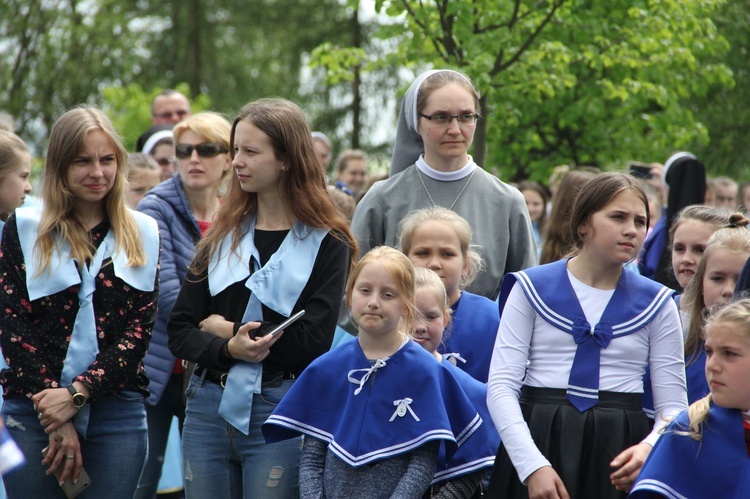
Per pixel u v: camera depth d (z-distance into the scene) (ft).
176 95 44.86
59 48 106.73
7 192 26.40
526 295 19.07
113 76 108.78
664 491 16.21
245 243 20.86
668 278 29.89
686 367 21.75
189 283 21.07
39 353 20.61
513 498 18.99
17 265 20.95
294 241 20.79
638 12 51.96
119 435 21.25
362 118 106.11
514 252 24.89
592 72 58.03
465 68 45.11
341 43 105.70
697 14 57.21
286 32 111.04
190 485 20.51
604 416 18.16
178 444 31.89
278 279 20.40
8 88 106.01
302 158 20.94
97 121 21.45
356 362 19.25
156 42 115.14
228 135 28.86
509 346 18.92
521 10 48.37
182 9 116.16
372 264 19.02
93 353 20.77
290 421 19.12
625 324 18.54
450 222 22.39
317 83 108.27
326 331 20.26
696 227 25.03
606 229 18.65
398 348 19.21
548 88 49.65
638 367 18.54
